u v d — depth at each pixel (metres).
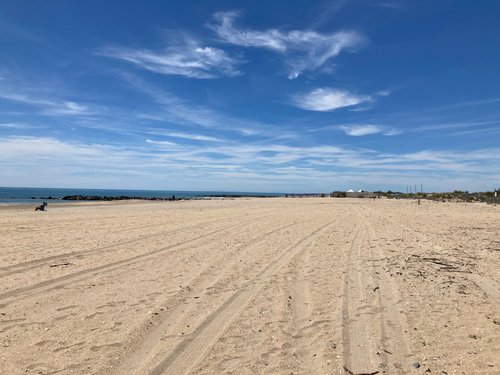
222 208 35.44
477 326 5.79
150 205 43.00
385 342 5.25
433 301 6.98
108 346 4.98
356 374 4.38
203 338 5.30
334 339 5.34
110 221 19.88
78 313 6.14
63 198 81.19
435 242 13.67
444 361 4.68
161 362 4.58
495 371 4.41
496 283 8.21
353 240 14.11
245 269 9.34
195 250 11.70
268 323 5.89
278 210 32.06
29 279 7.99
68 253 10.71
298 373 4.39
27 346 4.94
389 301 6.99
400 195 89.56
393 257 10.91
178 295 7.16
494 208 36.41
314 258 10.73
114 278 8.26
